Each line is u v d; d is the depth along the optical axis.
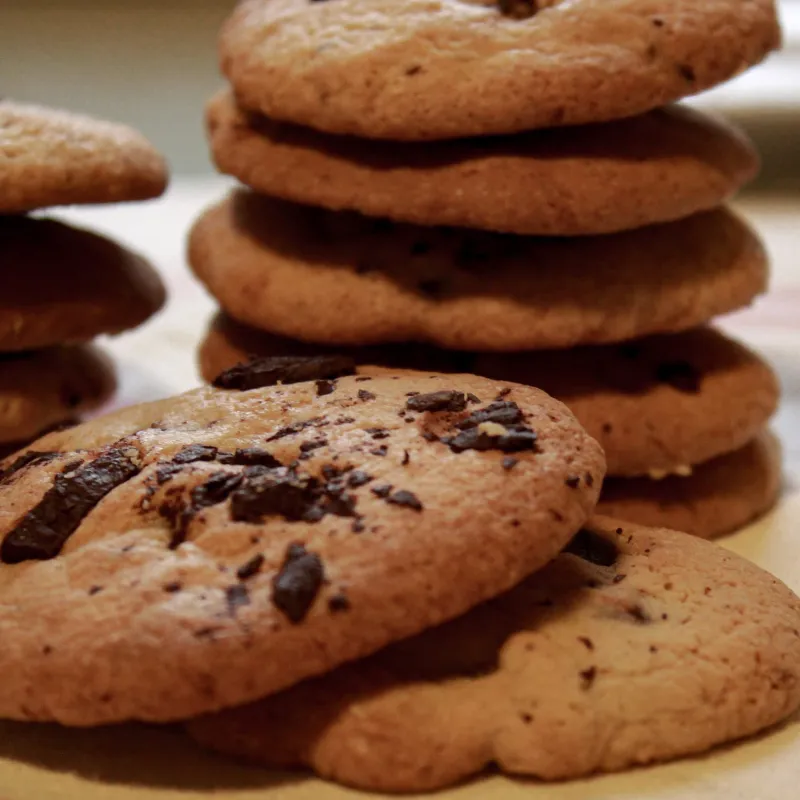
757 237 0.37
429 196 0.32
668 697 0.28
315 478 0.29
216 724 0.28
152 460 0.30
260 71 0.34
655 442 0.34
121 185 0.34
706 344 0.36
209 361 0.36
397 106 0.32
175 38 0.69
